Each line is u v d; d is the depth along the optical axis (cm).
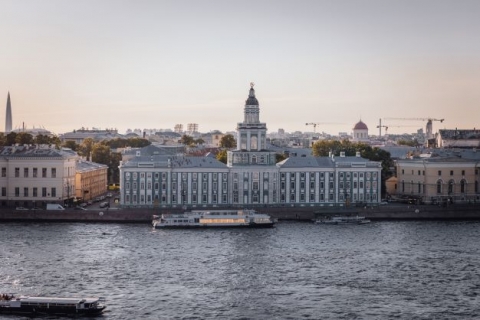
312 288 16450
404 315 14400
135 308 14788
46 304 14450
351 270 18288
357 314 14450
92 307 14388
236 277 17488
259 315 14375
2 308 14475
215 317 14225
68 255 19912
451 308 14900
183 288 16388
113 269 18212
